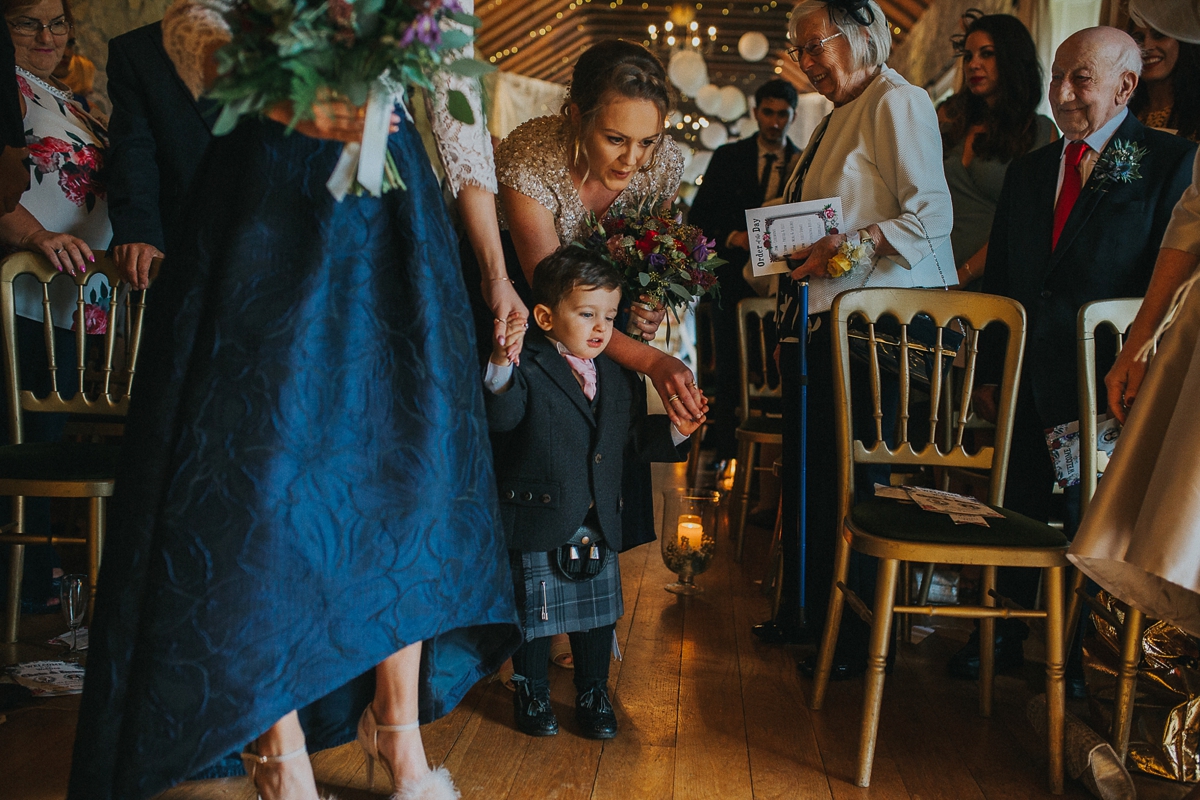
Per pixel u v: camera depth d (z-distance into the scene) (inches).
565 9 440.1
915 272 102.2
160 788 55.0
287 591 56.7
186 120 100.4
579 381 85.3
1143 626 84.8
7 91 95.9
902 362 92.3
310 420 57.6
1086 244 98.5
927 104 100.0
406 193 61.1
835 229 101.9
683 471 230.8
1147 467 72.3
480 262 69.6
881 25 103.7
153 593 55.2
